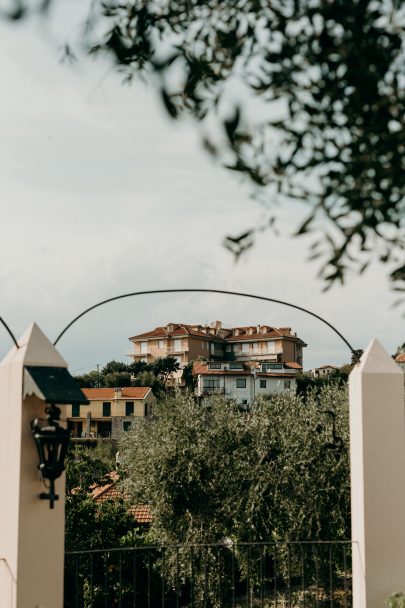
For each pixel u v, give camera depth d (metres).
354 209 2.51
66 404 5.12
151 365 85.12
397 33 2.46
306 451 14.23
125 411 63.81
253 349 96.31
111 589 14.34
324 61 2.47
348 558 14.01
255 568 14.41
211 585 14.69
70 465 15.20
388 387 6.08
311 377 61.72
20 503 5.14
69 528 14.48
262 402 15.45
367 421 6.02
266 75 2.63
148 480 15.22
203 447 15.13
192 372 79.25
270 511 14.51
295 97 2.57
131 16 2.97
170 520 15.02
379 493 5.98
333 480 14.12
